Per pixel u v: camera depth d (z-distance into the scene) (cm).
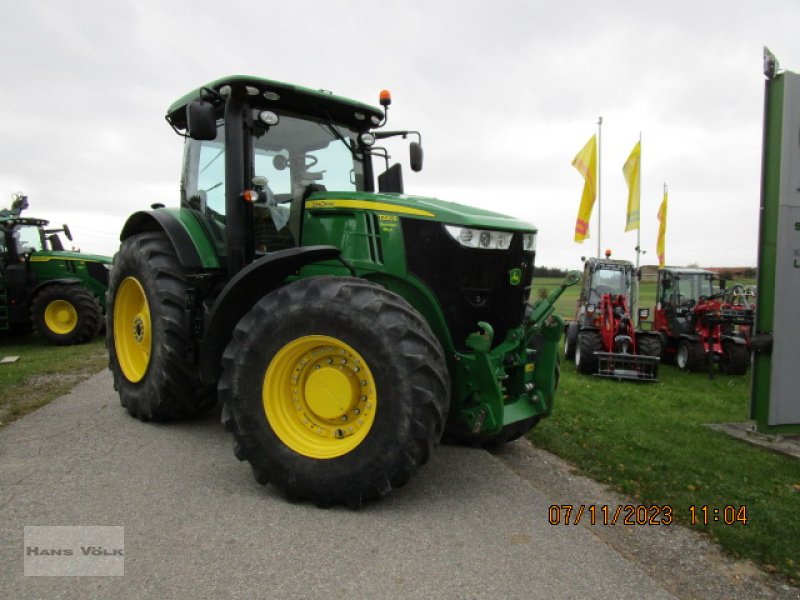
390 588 245
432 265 364
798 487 389
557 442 468
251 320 343
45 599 231
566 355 1101
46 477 354
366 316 313
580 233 1310
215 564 260
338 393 326
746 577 274
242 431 334
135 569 254
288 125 445
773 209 497
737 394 787
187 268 440
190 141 511
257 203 430
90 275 1123
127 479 354
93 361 809
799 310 502
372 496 313
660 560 288
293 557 268
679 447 478
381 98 461
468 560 270
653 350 912
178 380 453
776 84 495
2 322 1059
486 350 341
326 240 394
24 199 1147
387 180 501
